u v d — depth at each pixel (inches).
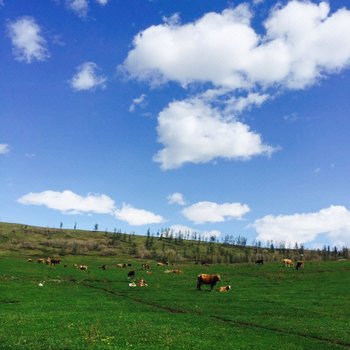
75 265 4862.2
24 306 1924.2
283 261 4488.2
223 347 1176.2
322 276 3376.0
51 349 1077.1
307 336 1406.3
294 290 2672.2
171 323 1537.9
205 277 2765.7
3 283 2800.2
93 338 1219.9
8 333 1280.8
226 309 1934.1
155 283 3166.8
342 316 1785.2
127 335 1290.6
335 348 1236.5
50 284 2933.1
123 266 5088.6
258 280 3309.5
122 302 2140.7
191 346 1176.2
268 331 1462.8
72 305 1983.3
